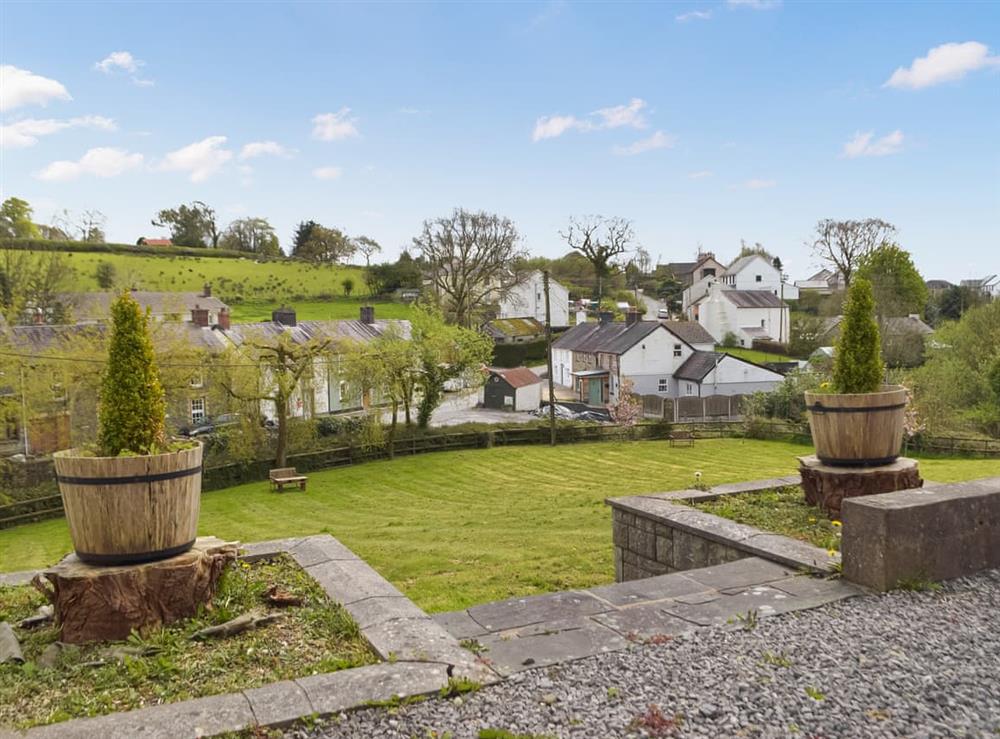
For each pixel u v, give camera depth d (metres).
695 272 96.19
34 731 3.88
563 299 82.31
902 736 3.88
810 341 63.00
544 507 21.45
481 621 5.75
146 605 5.46
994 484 7.11
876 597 6.03
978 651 4.94
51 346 28.77
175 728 3.90
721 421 42.19
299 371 30.08
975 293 64.25
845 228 67.25
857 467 8.54
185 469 5.73
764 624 5.49
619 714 4.10
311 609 5.86
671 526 8.42
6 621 5.94
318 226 100.12
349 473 31.02
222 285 77.19
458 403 57.53
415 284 82.88
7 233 49.34
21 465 26.28
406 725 3.98
